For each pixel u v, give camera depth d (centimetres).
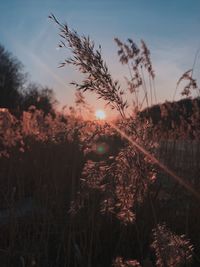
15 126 659
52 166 555
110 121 251
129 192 224
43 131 692
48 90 3959
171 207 446
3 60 6519
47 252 419
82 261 393
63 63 208
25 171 611
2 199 532
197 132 578
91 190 307
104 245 424
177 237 211
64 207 486
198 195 464
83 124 280
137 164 222
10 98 6338
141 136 224
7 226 457
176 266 203
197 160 525
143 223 399
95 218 410
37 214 471
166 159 519
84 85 209
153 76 530
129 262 223
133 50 501
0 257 412
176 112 620
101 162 261
